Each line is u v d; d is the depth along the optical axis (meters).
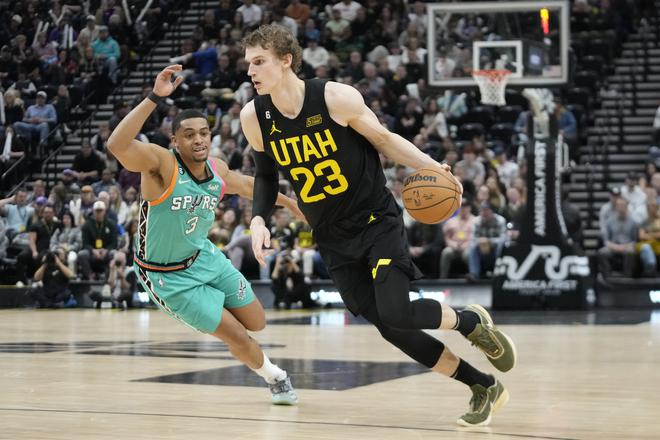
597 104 16.48
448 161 13.73
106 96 18.36
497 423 4.14
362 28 17.78
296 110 4.00
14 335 9.12
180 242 4.43
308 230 13.39
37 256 13.94
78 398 4.89
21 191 14.49
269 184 4.33
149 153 4.23
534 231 12.24
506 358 4.15
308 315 11.88
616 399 4.90
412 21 17.06
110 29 19.19
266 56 3.92
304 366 6.37
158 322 10.95
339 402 4.76
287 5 18.31
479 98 16.33
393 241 4.00
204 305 4.46
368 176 4.05
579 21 17.09
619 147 15.62
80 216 14.19
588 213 14.98
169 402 4.75
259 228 4.17
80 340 8.55
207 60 17.77
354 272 4.15
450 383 5.50
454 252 13.03
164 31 19.77
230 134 15.30
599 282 12.96
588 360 6.74
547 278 12.23
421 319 3.92
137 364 6.52
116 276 13.53
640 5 18.11
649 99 16.34
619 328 9.64
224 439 3.72
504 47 12.03
